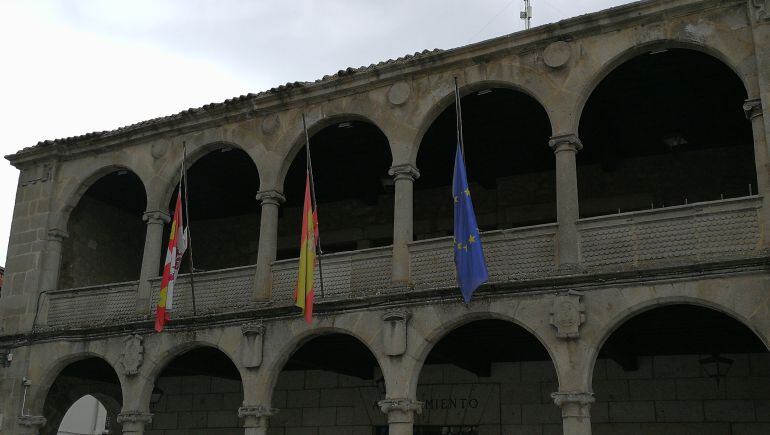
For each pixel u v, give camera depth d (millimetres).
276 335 15422
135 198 21703
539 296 13141
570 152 13672
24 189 19750
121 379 16828
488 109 16250
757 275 11727
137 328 16953
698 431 15633
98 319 17875
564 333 12680
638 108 16094
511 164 18625
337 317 14852
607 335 12586
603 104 15914
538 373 17312
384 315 14258
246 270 16484
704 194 17156
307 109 16516
